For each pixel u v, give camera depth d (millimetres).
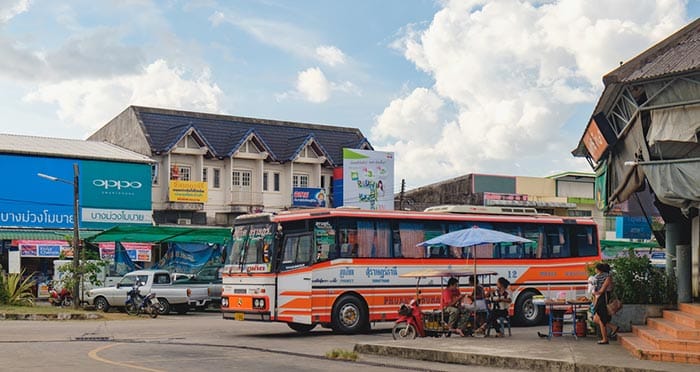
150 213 50625
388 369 14805
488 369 14898
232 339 21188
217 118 56531
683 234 20172
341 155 59844
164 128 53906
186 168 53000
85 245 39094
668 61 16969
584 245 27594
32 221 46969
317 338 21609
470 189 58469
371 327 26031
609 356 15117
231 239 23734
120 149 53125
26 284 35875
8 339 20500
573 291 27047
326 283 22578
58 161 48094
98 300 33281
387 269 23688
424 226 24719
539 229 26859
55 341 19953
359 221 23500
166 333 23047
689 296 18859
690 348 14641
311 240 22609
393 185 58438
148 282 32562
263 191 55656
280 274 22188
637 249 50125
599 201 20562
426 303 24234
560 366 14305
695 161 16156
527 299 26172
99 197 49031
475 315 20297
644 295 18672
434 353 16172
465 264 25156
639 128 17062
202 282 34406
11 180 46656
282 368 14781
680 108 16219
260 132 57594
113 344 19203
